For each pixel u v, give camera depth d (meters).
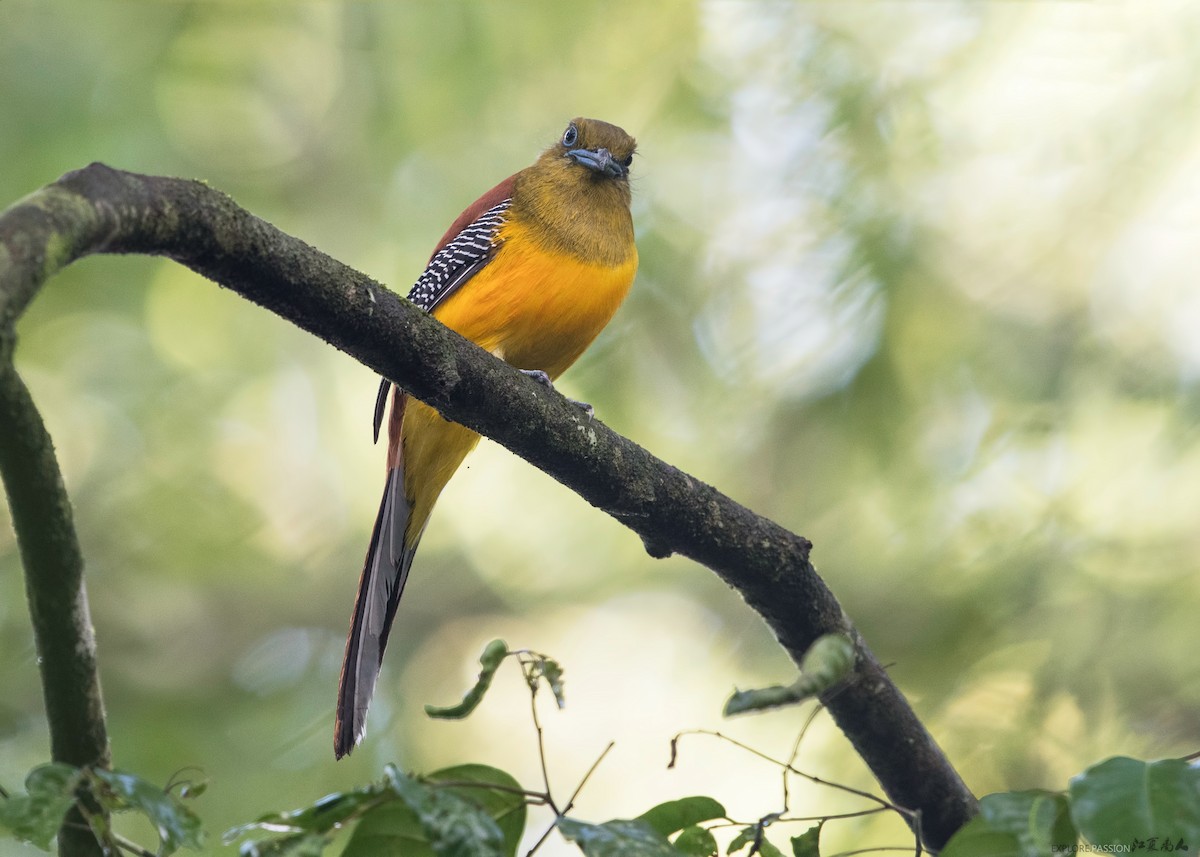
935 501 11.64
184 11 13.60
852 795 10.75
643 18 13.07
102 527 13.91
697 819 4.98
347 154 13.81
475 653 14.07
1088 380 11.48
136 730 12.58
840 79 12.20
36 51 13.21
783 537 6.61
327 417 14.42
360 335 5.65
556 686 4.72
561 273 8.84
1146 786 4.32
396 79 13.48
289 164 13.91
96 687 4.98
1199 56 11.53
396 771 4.31
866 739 6.63
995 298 11.85
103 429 14.05
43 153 12.96
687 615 13.75
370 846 4.57
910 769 6.62
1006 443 11.51
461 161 13.50
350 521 14.38
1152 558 11.07
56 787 4.12
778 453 12.12
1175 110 11.57
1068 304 11.76
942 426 11.81
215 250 5.05
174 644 13.66
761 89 12.52
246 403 14.34
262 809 12.09
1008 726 10.80
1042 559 11.24
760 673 13.02
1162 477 11.18
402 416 8.91
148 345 14.19
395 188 13.70
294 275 5.34
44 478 4.68
